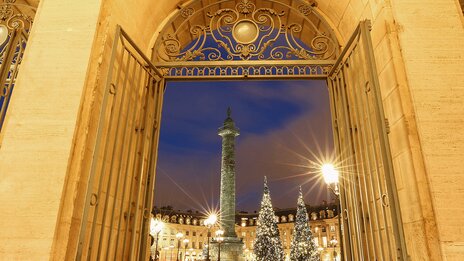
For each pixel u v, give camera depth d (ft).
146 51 15.19
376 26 11.18
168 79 15.15
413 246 8.64
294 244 85.81
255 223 204.23
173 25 16.69
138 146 13.61
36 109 9.87
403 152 9.23
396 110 9.70
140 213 13.37
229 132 86.99
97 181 11.14
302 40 18.58
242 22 15.79
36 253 8.44
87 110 10.06
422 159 8.88
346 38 14.73
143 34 14.78
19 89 10.17
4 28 13.15
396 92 9.72
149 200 13.80
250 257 195.21
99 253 9.63
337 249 169.89
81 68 10.34
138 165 13.57
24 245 8.52
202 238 201.16
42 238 8.56
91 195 9.26
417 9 10.56
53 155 9.35
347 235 13.29
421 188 8.63
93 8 11.22
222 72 14.73
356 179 12.62
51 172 9.18
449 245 8.02
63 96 10.00
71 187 9.23
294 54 15.02
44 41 10.79
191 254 188.44
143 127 14.06
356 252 12.74
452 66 9.79
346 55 13.48
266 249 80.18
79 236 8.73
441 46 10.06
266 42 15.29
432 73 9.70
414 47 10.04
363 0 12.21
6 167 9.27
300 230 86.22
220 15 16.43
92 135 10.31
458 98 9.41
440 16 10.46
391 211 8.80
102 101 10.06
